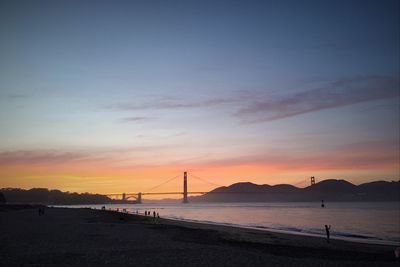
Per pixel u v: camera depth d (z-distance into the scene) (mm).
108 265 18078
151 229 42594
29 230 36844
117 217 71375
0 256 20078
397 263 21219
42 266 17422
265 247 28422
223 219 82375
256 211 137875
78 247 24328
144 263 18812
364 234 46469
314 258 22953
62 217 66062
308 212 123500
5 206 112750
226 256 21594
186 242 29656
